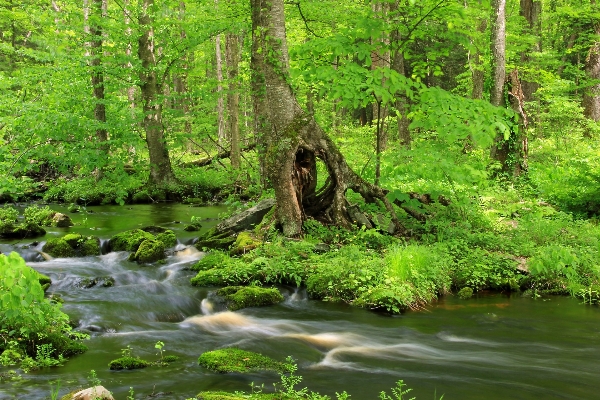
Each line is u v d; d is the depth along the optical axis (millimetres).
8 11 25297
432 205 11484
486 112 9859
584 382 5496
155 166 19469
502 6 15320
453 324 7445
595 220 12203
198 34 18359
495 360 6141
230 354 5855
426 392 5180
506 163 15094
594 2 23547
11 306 5227
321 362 6020
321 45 10367
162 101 18656
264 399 4602
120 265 9938
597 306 8352
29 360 5484
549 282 9102
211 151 27750
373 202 11008
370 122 32875
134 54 19500
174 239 11484
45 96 16422
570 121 22641
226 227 11492
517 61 23750
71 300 7844
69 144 13898
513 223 11891
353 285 8406
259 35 10641
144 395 4852
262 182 14938
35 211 13930
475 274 8969
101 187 18281
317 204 11180
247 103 32000
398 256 8805
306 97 21172
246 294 8102
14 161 12070
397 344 6660
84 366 5594
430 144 11203
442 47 11945
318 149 10656
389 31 11164
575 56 31781
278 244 9758
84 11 20625
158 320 7457
